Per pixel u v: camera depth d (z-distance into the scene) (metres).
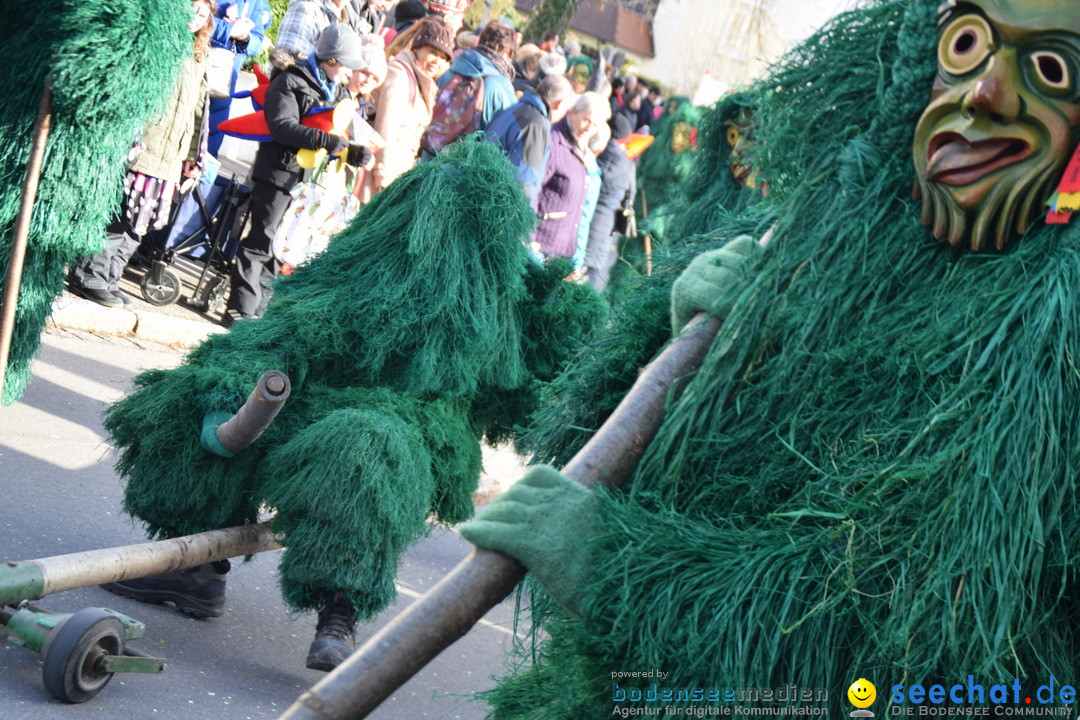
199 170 6.39
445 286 3.40
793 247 1.76
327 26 6.42
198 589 3.65
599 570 1.63
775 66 1.94
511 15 20.31
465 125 6.69
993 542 1.50
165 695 3.09
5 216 3.35
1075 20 1.54
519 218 3.52
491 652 4.15
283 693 3.34
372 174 6.63
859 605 1.57
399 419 3.34
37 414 4.86
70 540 3.83
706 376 1.74
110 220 3.58
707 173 3.59
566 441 2.14
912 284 1.68
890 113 1.72
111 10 3.17
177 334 6.46
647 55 24.11
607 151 8.06
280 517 3.24
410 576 4.69
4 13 3.29
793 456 1.70
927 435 1.58
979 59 1.59
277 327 3.43
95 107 3.25
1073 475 1.51
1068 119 1.55
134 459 3.38
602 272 8.19
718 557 1.63
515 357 3.64
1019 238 1.63
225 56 6.82
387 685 1.46
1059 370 1.52
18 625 2.91
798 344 1.71
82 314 6.08
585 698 1.73
